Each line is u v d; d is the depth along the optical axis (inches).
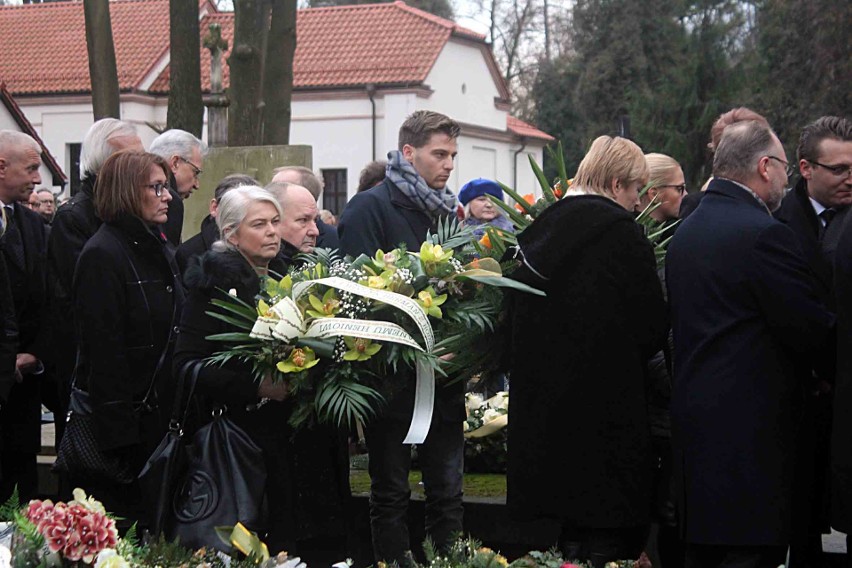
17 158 231.8
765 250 162.4
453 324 184.9
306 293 184.1
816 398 177.5
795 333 160.6
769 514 159.9
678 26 1433.3
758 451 160.9
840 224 191.6
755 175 169.8
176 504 175.0
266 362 178.2
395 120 1277.1
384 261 187.8
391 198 206.7
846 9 989.8
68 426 195.3
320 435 189.6
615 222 171.5
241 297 182.4
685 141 1358.3
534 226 178.2
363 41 1336.1
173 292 199.9
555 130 1599.4
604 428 171.2
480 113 1450.5
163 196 197.9
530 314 176.9
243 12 488.1
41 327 238.2
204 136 1208.8
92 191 218.8
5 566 136.6
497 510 213.0
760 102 1083.3
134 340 194.1
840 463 159.0
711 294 165.5
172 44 526.0
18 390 234.4
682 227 173.3
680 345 169.2
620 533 173.8
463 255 192.2
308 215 212.5
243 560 158.9
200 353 181.3
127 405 190.1
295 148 379.9
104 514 145.5
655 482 179.8
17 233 235.5
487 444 239.8
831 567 195.9
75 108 1321.4
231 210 185.0
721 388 162.6
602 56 1504.7
